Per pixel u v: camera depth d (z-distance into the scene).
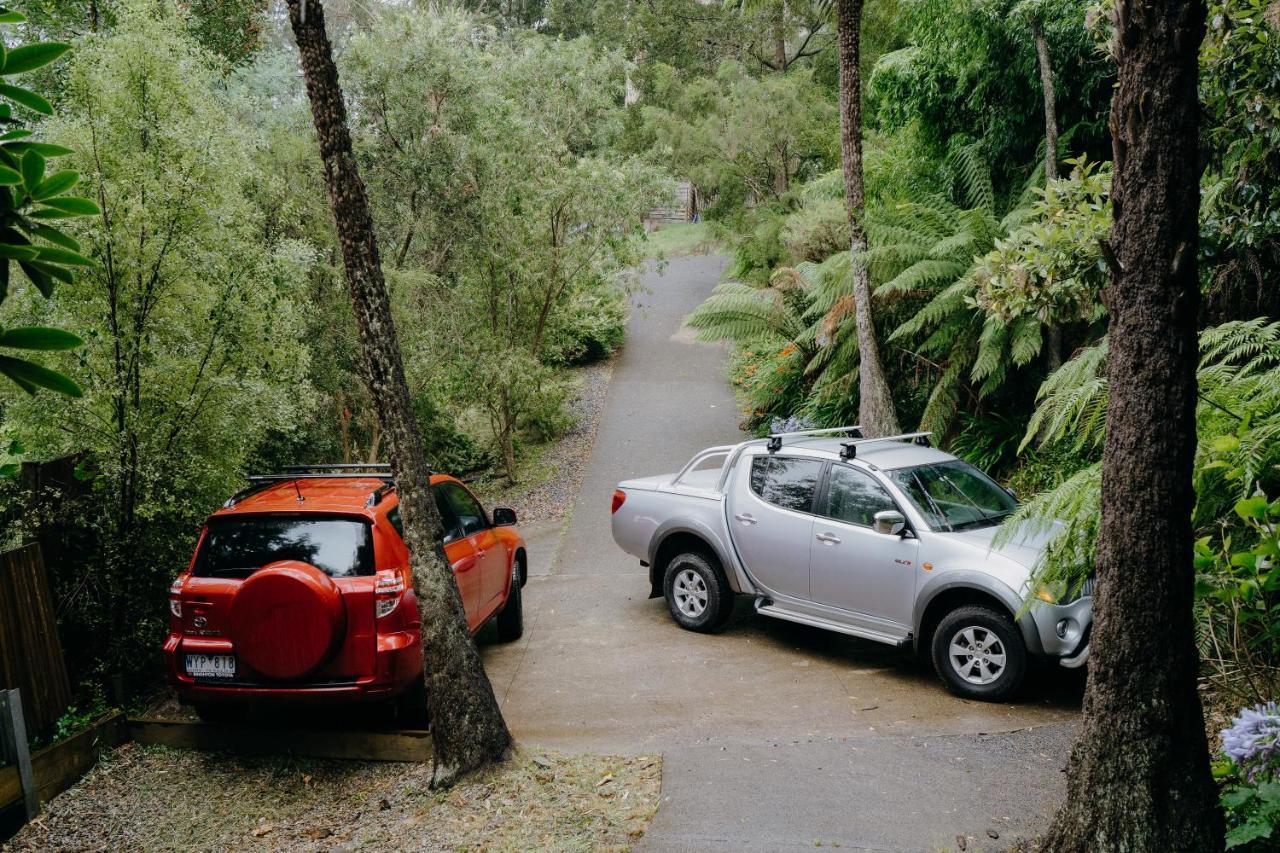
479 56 14.35
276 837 5.09
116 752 6.16
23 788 5.34
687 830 4.55
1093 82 10.62
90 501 6.80
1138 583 3.21
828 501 7.33
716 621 8.04
